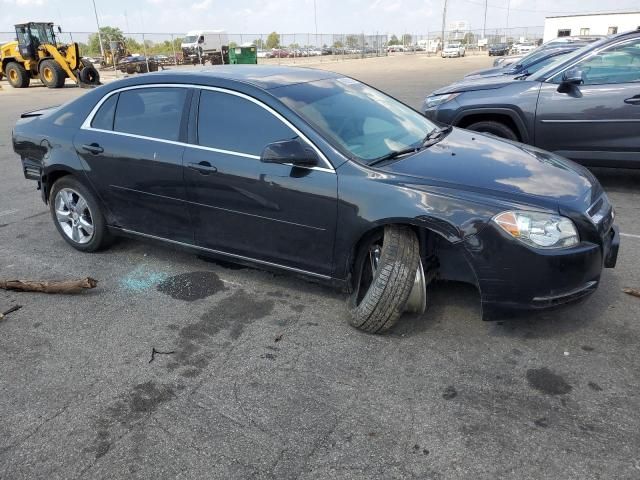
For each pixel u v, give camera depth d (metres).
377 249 3.44
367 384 3.00
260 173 3.62
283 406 2.85
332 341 3.43
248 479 2.39
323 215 3.44
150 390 3.02
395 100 4.64
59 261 4.82
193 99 3.98
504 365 3.12
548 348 3.27
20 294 4.23
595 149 5.93
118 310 3.93
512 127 6.43
